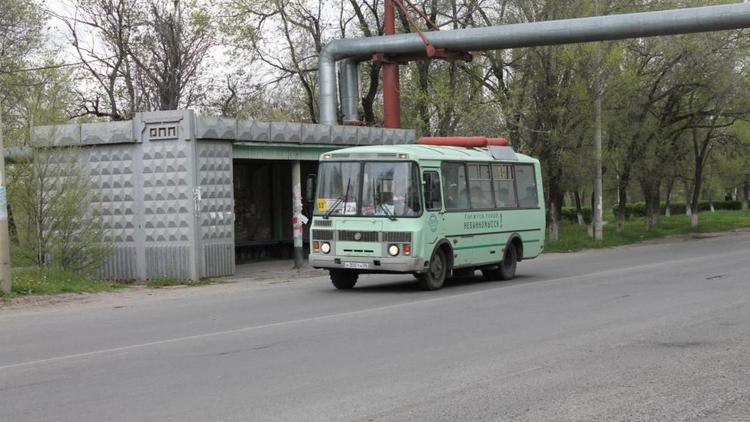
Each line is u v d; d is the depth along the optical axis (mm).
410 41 29188
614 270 22516
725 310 13438
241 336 11680
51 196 20688
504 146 20812
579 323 12383
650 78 40062
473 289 17906
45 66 35375
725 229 51938
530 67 34469
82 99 37719
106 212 22047
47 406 7637
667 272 21188
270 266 25922
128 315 14836
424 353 10086
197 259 21359
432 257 17469
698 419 7012
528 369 9039
